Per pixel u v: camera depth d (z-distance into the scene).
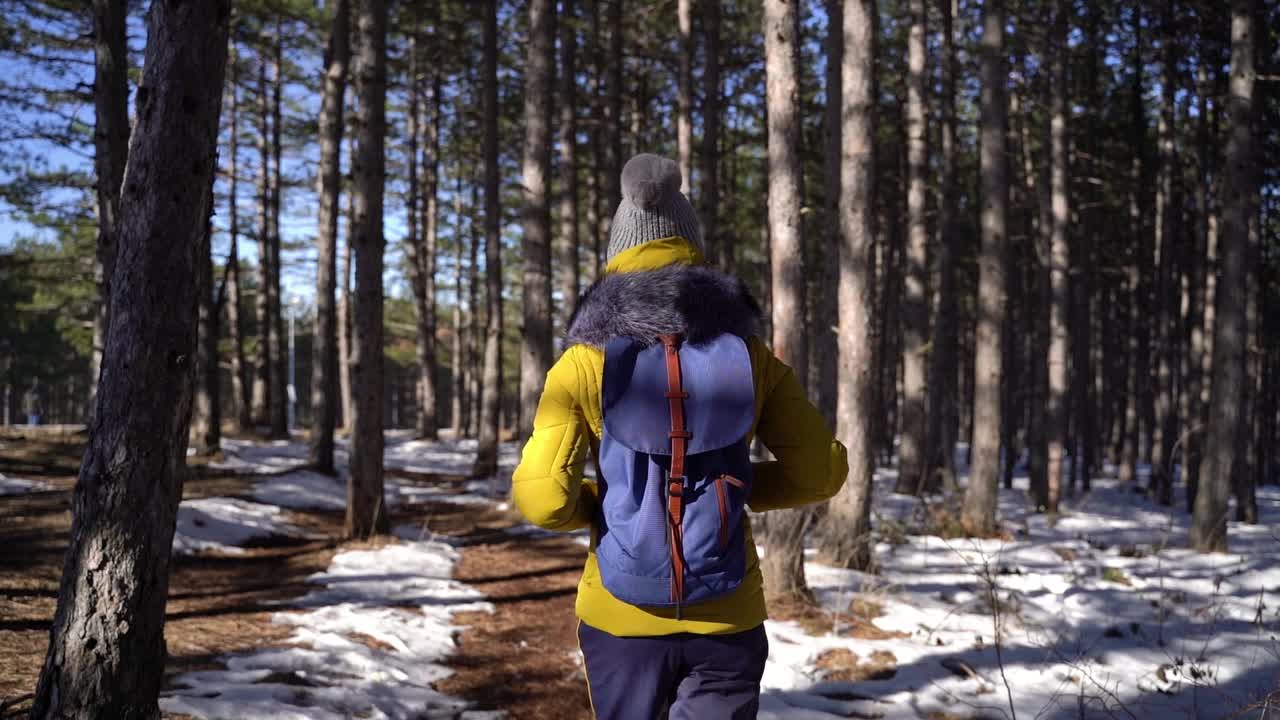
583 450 1.74
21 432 15.89
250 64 21.09
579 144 21.62
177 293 2.90
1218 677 5.05
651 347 1.73
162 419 2.88
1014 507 15.51
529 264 12.18
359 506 9.46
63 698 2.79
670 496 1.67
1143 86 20.67
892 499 14.12
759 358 1.83
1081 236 21.34
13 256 16.34
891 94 22.36
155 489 2.88
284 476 13.80
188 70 2.88
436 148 25.66
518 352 39.41
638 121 22.22
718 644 1.74
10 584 6.25
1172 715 4.41
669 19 19.38
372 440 9.50
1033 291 26.94
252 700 4.08
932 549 9.38
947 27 16.86
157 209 2.86
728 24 20.34
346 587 7.17
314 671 4.73
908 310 15.73
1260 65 15.30
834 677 4.97
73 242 21.34
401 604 6.67
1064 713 4.43
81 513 2.85
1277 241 20.05
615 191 17.75
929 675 4.99
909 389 15.70
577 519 1.77
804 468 1.84
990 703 4.57
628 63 21.78
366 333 9.45
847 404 7.90
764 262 19.56
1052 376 13.77
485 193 17.28
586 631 1.80
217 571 7.67
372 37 9.29
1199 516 10.52
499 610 6.67
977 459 10.95
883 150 22.25
